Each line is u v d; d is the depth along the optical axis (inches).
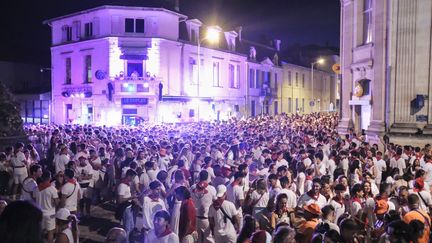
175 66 1483.8
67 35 1579.7
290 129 983.6
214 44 1700.3
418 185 358.0
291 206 331.0
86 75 1503.4
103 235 412.8
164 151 519.5
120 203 362.6
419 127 769.6
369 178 393.4
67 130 857.5
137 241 282.5
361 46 923.4
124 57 1390.3
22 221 119.6
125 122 1401.3
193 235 299.1
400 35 792.3
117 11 1396.4
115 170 500.4
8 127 768.9
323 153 535.2
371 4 915.4
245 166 384.5
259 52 2081.7
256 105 1974.7
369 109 912.9
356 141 761.0
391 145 653.3
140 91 1400.1
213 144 592.4
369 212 315.3
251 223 233.1
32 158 566.6
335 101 2797.7
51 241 315.6
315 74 2578.7
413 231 213.3
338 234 205.8
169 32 1454.2
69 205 351.6
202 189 328.2
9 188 503.5
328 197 327.6
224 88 1744.6
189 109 1536.7
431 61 765.3
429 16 765.3
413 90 780.0
